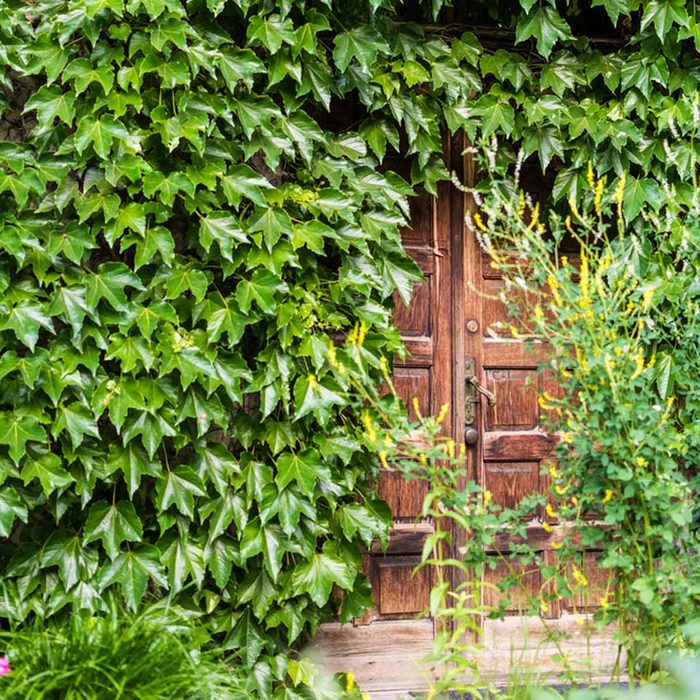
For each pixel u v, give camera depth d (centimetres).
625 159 373
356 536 348
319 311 329
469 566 270
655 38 370
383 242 348
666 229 363
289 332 322
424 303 389
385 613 373
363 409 335
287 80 340
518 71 367
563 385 286
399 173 388
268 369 323
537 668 350
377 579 374
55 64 314
